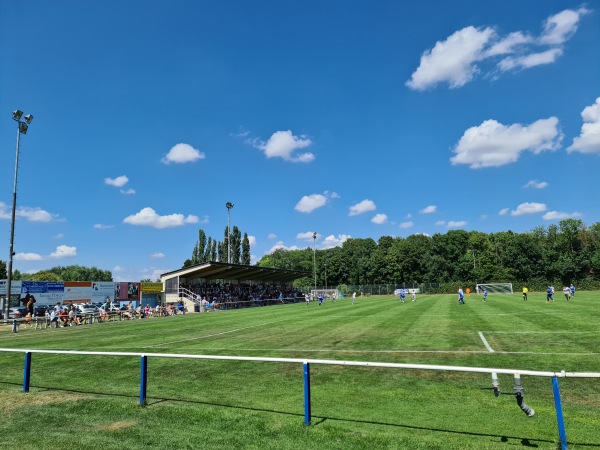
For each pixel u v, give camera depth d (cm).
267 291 6172
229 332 2031
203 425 647
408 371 1009
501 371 543
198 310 4441
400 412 710
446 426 634
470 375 952
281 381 957
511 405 736
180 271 4862
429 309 3100
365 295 8656
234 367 1127
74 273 10462
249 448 555
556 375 514
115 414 714
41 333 2314
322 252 13225
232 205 6456
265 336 1806
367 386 889
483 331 1659
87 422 679
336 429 613
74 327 2706
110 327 2592
